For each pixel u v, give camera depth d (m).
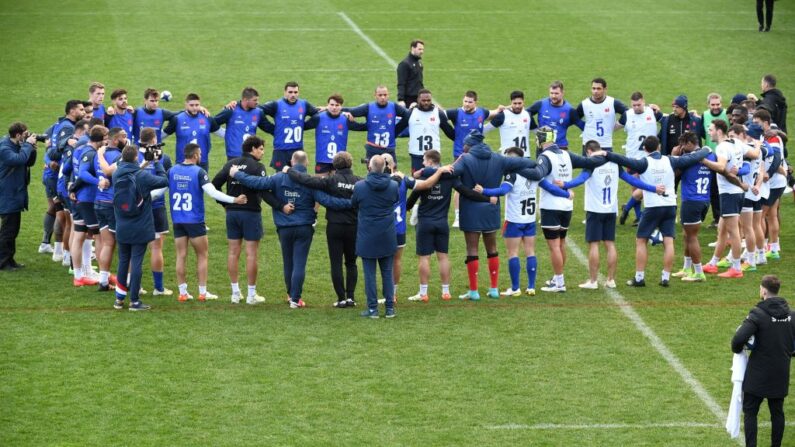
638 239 28.00
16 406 21.25
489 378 22.73
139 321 25.53
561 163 27.20
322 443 20.03
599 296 27.52
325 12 63.44
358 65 52.56
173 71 50.56
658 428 20.78
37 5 63.12
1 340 24.30
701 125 33.62
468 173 26.48
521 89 49.12
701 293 27.70
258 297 26.97
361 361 23.48
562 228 27.61
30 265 29.53
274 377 22.64
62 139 28.56
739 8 64.75
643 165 27.44
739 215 29.28
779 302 19.88
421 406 21.50
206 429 20.48
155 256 27.06
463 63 53.28
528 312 26.42
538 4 65.94
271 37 57.47
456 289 28.12
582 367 23.30
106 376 22.58
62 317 25.72
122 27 58.44
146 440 20.05
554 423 20.91
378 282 28.66
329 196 25.92
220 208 34.75
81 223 27.55
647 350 24.17
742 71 51.88
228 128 33.09
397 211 26.70
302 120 33.22
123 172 25.31
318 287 28.16
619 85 49.72
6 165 28.56
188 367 23.06
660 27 60.31
